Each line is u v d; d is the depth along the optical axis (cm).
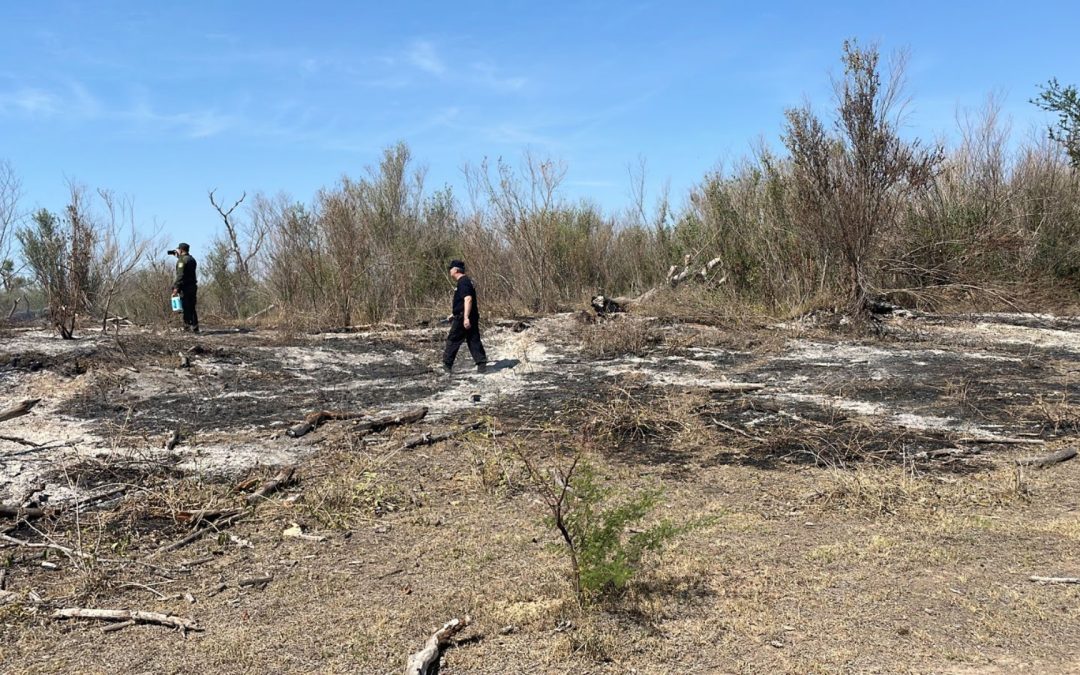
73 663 372
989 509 559
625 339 1256
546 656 372
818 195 1430
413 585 455
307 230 1634
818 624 399
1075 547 487
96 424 817
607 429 789
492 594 439
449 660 371
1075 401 856
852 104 1370
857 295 1400
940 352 1183
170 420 841
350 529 548
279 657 376
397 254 1638
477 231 1661
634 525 539
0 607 427
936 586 439
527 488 627
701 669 360
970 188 1684
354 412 877
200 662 372
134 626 410
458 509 584
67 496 604
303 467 687
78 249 1195
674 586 445
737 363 1138
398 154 1766
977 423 786
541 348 1266
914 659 364
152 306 1745
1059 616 401
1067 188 1694
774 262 1572
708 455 711
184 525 550
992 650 371
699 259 1723
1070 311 1504
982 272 1557
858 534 519
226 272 1984
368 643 387
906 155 1370
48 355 1010
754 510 570
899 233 1516
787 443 736
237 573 478
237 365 1105
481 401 946
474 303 1127
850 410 853
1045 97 1717
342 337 1362
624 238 1902
